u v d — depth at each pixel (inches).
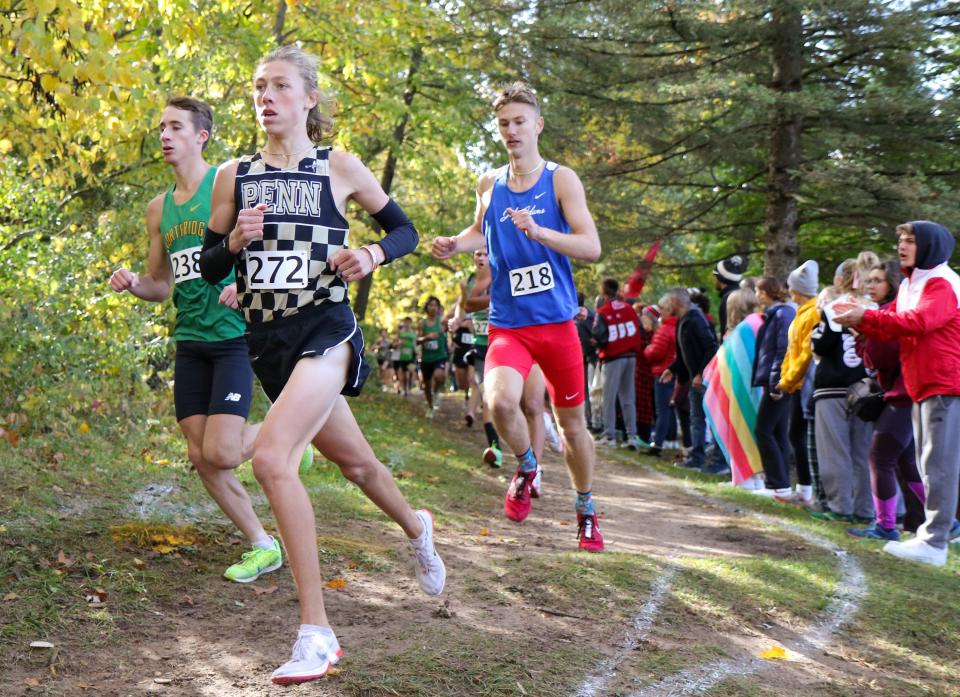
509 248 181.3
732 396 313.0
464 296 366.3
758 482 310.0
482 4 525.0
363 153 606.2
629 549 202.7
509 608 147.9
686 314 378.9
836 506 255.4
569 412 186.5
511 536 213.8
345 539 183.9
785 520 247.6
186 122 155.6
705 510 265.1
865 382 243.1
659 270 649.0
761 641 143.7
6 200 288.4
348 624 135.7
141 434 265.4
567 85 546.9
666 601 156.0
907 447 235.0
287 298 117.7
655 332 426.9
